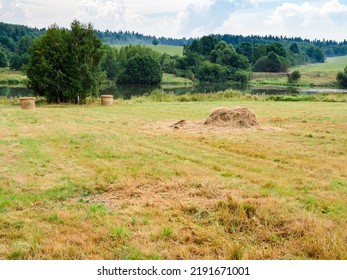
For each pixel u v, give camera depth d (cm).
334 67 16012
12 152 1340
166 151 1374
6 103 3775
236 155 1341
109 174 1050
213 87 9369
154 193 912
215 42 14850
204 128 1897
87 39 4041
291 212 764
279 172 1108
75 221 734
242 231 705
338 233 670
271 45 15462
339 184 988
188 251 625
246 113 1984
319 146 1472
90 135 1683
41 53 4009
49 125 2047
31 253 624
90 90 4081
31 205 830
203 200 852
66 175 1051
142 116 2491
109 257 611
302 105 3325
